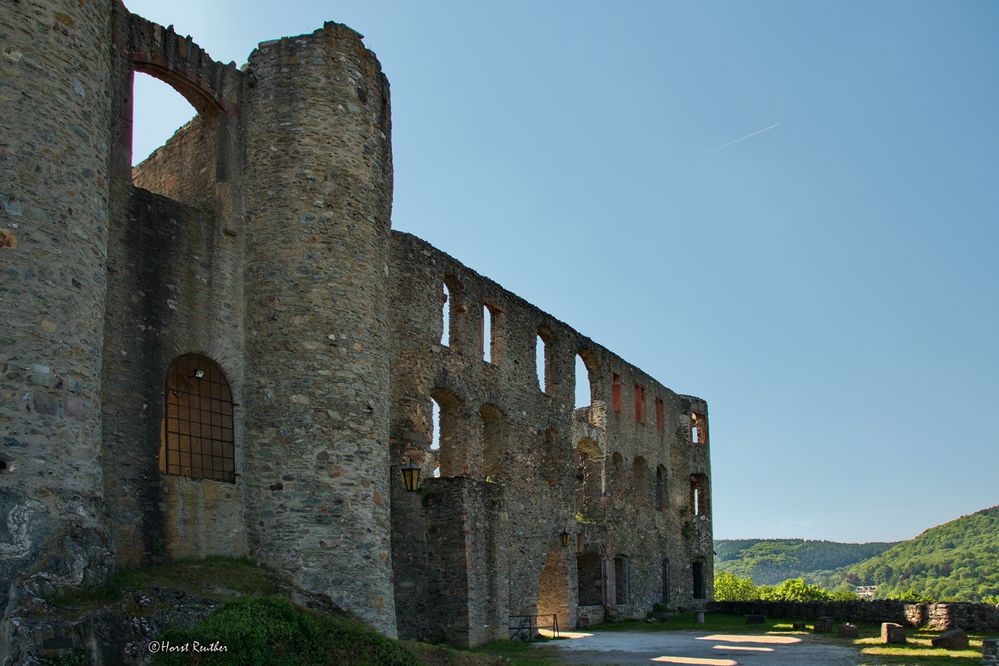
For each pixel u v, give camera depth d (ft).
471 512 77.00
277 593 52.39
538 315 107.96
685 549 145.18
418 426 81.87
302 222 60.95
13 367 41.37
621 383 129.90
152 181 66.54
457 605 74.49
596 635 94.27
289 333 59.26
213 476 56.70
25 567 39.58
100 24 49.85
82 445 43.86
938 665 61.98
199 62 60.80
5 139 42.96
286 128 62.49
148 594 44.19
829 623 95.61
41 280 43.21
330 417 58.59
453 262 91.86
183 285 56.90
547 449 107.55
